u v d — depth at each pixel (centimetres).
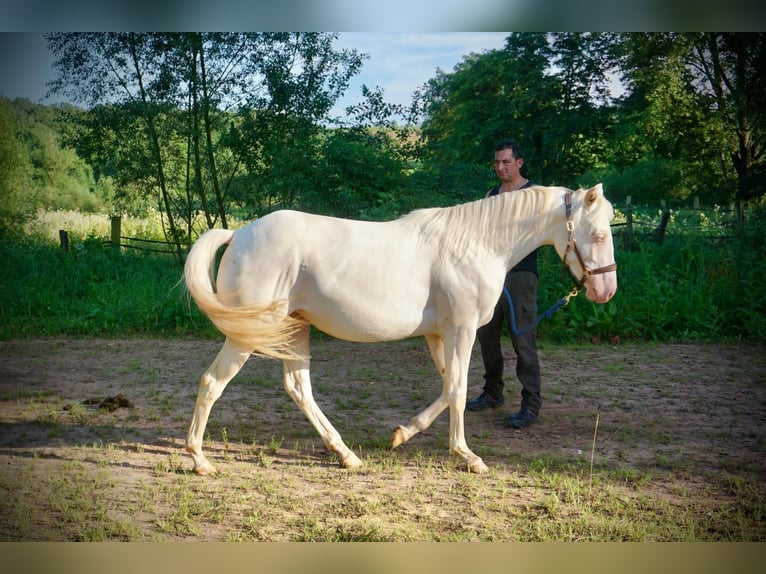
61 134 1341
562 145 2017
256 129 1228
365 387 625
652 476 409
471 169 963
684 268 1008
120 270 1175
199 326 887
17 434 473
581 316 827
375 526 330
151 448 448
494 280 411
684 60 1898
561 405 565
